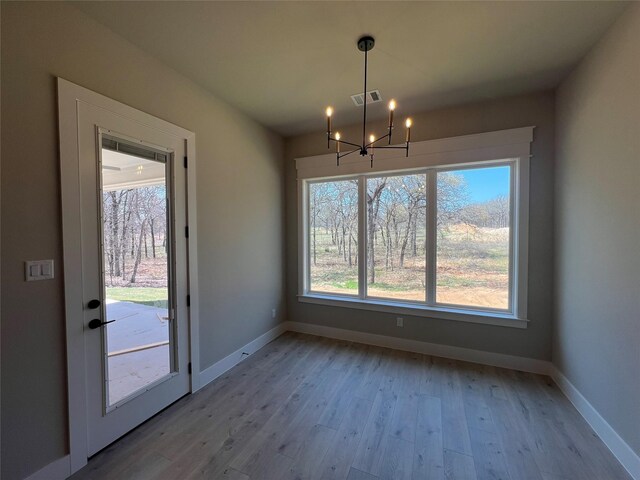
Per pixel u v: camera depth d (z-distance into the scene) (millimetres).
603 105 1770
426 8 1579
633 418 1499
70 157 1540
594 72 1872
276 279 3549
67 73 1527
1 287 1300
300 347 3225
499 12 1608
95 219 1667
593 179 1884
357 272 3453
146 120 1958
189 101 2307
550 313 2533
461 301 2955
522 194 2576
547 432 1831
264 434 1828
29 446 1386
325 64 2119
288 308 3791
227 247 2725
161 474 1526
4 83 1297
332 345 3279
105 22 1675
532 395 2240
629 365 1534
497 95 2582
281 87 2447
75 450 1555
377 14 1627
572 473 1520
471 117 2748
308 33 1789
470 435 1810
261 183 3234
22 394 1365
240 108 2840
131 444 1743
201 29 1745
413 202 3148
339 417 1996
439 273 3043
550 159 2492
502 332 2711
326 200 3631
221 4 1544
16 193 1342
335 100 2678
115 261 1787
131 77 1865
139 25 1702
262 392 2318
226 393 2307
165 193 2119
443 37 1822
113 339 1773
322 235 3664
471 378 2506
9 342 1323
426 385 2400
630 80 1522
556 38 1820
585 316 1978
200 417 2002
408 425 1907
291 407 2115
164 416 2012
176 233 2188
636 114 1479
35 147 1402
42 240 1433
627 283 1551
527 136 2539
